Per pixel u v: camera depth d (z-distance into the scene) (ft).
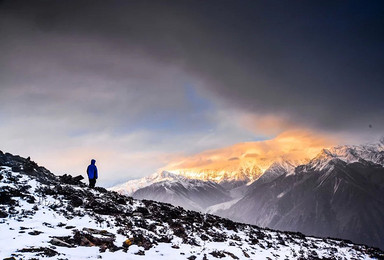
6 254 41.70
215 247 69.72
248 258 67.92
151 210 90.38
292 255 83.82
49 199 75.61
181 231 74.95
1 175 81.82
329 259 88.63
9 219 57.52
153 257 53.21
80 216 68.49
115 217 73.87
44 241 49.14
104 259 47.50
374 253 105.60
